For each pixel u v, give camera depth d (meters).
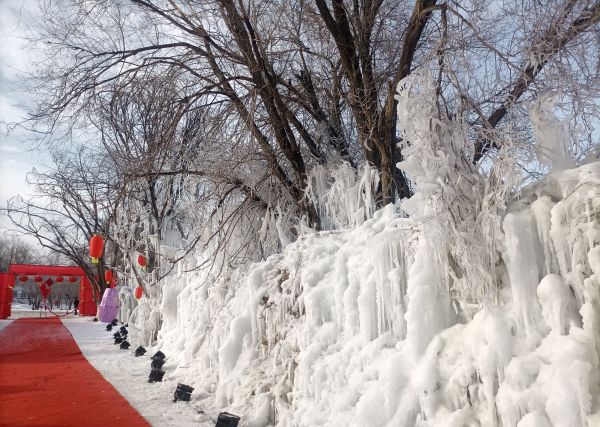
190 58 8.99
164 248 14.01
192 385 8.26
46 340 16.14
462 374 3.82
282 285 6.69
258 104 8.33
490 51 6.42
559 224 3.64
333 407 4.75
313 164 9.24
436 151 4.47
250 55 8.33
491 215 3.98
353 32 8.20
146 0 8.87
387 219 5.48
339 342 5.33
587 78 5.40
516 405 3.35
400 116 4.80
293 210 9.12
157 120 9.24
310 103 9.55
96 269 30.36
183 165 9.70
